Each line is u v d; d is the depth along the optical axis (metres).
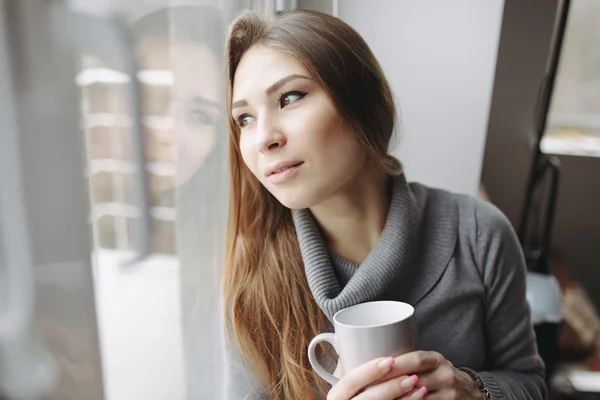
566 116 1.62
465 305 0.77
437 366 0.61
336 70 0.65
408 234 0.73
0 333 0.44
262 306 0.78
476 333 0.77
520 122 1.35
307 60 0.64
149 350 0.64
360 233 0.76
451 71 1.14
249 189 0.78
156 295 0.64
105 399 0.50
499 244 0.79
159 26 0.59
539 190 1.43
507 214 1.44
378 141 0.71
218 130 0.74
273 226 0.80
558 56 1.22
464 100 1.15
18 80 0.42
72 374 0.48
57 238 0.46
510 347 0.81
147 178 0.60
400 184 0.76
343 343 0.59
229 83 0.70
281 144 0.65
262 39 0.67
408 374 0.59
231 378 0.81
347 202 0.73
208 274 0.77
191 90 0.66
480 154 1.18
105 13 0.50
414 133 1.18
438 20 1.11
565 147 1.63
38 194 0.44
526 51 1.28
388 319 0.64
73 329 0.47
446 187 1.21
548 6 1.23
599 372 1.34
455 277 0.77
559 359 1.37
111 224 0.55
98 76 0.50
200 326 0.76
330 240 0.78
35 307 0.45
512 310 0.80
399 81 1.15
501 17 1.10
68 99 0.46
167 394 0.68
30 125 0.43
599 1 1.45
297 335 0.77
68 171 0.46
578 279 1.67
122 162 0.56
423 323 0.76
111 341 0.58
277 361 0.80
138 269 0.60
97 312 0.49
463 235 0.79
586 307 1.51
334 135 0.66
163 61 0.60
